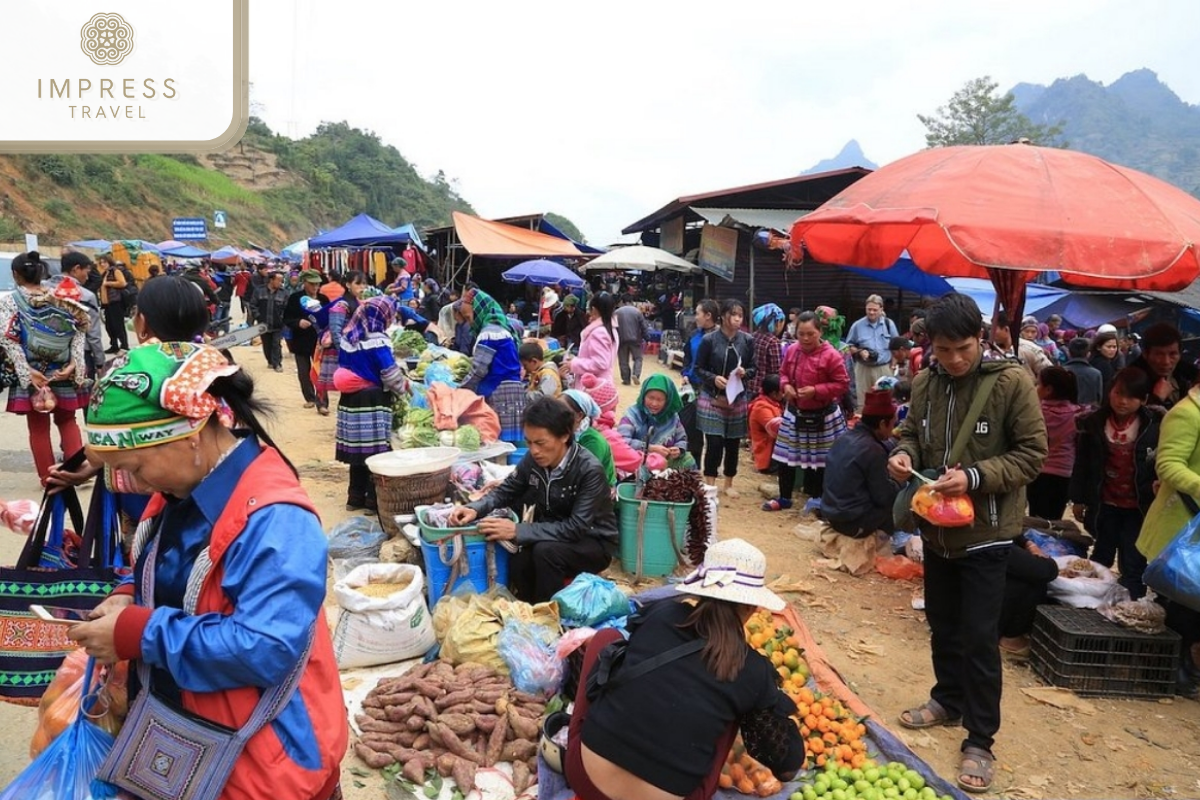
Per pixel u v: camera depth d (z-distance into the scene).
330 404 12.05
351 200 97.12
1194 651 4.85
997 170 4.30
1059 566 5.05
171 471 1.75
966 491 3.45
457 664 3.92
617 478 6.32
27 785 1.83
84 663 2.37
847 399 7.69
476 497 5.38
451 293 23.53
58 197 48.22
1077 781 3.66
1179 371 5.89
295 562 1.71
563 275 22.23
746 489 8.52
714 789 2.47
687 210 24.08
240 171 82.88
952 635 3.95
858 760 3.49
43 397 6.09
